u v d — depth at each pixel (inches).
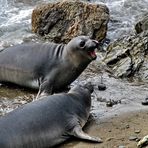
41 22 1360.7
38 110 782.5
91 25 1326.3
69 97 843.4
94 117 880.3
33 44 1034.7
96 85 1040.2
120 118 873.5
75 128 804.6
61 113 805.2
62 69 981.8
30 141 751.7
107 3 1700.3
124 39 1240.2
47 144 775.1
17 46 1044.5
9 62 1024.9
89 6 1347.2
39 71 993.5
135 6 1669.5
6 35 1373.0
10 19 1504.7
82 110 845.8
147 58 1147.9
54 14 1352.1
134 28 1433.3
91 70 1130.0
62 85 997.8
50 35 1339.8
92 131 828.0
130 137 795.4
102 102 948.6
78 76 1013.2
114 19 1524.4
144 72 1105.4
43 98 818.2
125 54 1170.0
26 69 1004.6
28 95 988.6
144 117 874.8
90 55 960.9
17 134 738.2
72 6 1348.4
